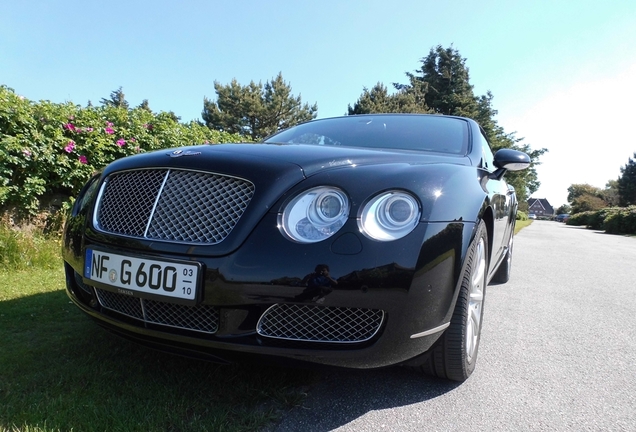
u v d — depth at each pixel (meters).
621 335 3.01
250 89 41.91
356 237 1.54
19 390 1.86
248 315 1.57
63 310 2.98
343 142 2.81
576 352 2.65
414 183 1.68
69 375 2.01
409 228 1.57
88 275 1.84
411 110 34.41
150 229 1.73
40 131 4.74
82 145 5.08
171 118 6.64
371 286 1.51
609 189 80.06
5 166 4.47
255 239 1.58
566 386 2.17
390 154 2.09
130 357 2.23
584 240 13.45
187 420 1.68
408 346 1.60
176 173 1.80
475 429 1.75
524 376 2.27
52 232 4.82
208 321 1.63
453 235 1.66
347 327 1.57
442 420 1.80
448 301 1.67
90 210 1.97
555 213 110.06
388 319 1.54
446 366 1.98
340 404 1.90
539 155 36.75
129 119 5.88
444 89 40.22
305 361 1.58
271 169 1.71
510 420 1.83
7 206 4.60
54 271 4.15
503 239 3.50
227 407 1.79
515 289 4.48
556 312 3.59
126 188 1.90
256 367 2.16
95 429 1.58
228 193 1.69
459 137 2.89
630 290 4.64
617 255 8.52
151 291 1.66
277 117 42.25
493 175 2.83
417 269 1.54
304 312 1.56
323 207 1.60
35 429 1.55
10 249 4.11
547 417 1.86
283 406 1.84
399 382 2.12
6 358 2.18
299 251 1.54
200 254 1.60
